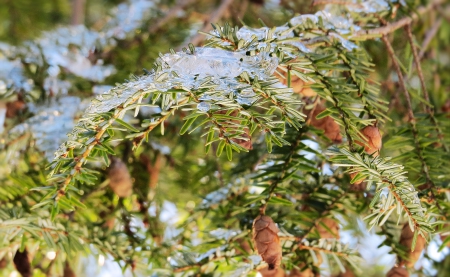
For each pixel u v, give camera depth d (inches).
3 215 24.7
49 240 24.6
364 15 25.6
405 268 24.8
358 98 23.8
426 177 24.5
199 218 28.0
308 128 24.7
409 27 25.9
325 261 25.1
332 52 24.4
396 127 25.3
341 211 25.5
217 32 22.9
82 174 22.9
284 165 24.5
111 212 27.1
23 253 25.5
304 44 24.0
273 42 23.0
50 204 23.2
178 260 25.2
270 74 22.6
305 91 23.8
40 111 27.3
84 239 25.4
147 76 22.3
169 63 22.3
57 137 26.8
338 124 23.9
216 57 22.5
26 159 26.8
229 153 22.4
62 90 27.9
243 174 26.9
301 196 25.7
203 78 22.1
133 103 22.5
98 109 22.3
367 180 22.6
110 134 22.6
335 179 25.9
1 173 27.2
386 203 22.6
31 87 27.6
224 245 25.0
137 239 26.3
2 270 26.6
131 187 27.1
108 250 25.5
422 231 22.8
